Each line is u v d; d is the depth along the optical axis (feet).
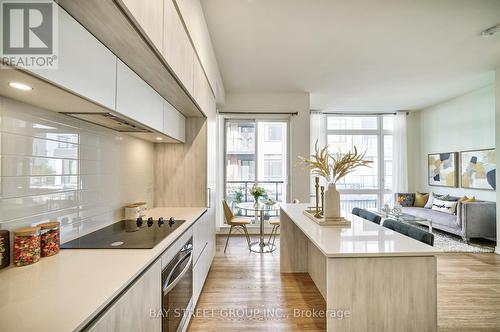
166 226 6.11
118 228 5.92
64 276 3.28
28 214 3.99
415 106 19.77
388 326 4.76
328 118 21.44
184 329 5.87
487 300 8.09
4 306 2.56
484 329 6.70
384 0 7.39
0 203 3.55
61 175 4.69
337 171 7.04
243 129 17.08
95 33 3.52
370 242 5.32
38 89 3.11
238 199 17.11
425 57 11.21
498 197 12.28
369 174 21.43
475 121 16.01
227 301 7.97
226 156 17.01
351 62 11.71
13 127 3.70
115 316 2.88
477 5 7.62
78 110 4.25
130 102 4.74
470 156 16.34
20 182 3.84
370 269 4.76
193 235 6.97
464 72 12.90
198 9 7.27
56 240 4.13
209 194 9.91
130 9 3.05
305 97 16.25
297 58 11.30
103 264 3.69
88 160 5.50
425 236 5.71
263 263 11.25
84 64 3.33
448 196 17.33
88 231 5.49
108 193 6.30
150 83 5.62
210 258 10.35
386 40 9.71
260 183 17.12
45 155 4.31
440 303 7.91
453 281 9.41
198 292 7.66
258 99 16.17
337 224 6.77
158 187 9.41
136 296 3.43
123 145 7.06
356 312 4.74
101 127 5.96
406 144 20.92
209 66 9.45
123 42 3.77
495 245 13.82
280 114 16.31
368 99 17.76
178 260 5.35
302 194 16.10
